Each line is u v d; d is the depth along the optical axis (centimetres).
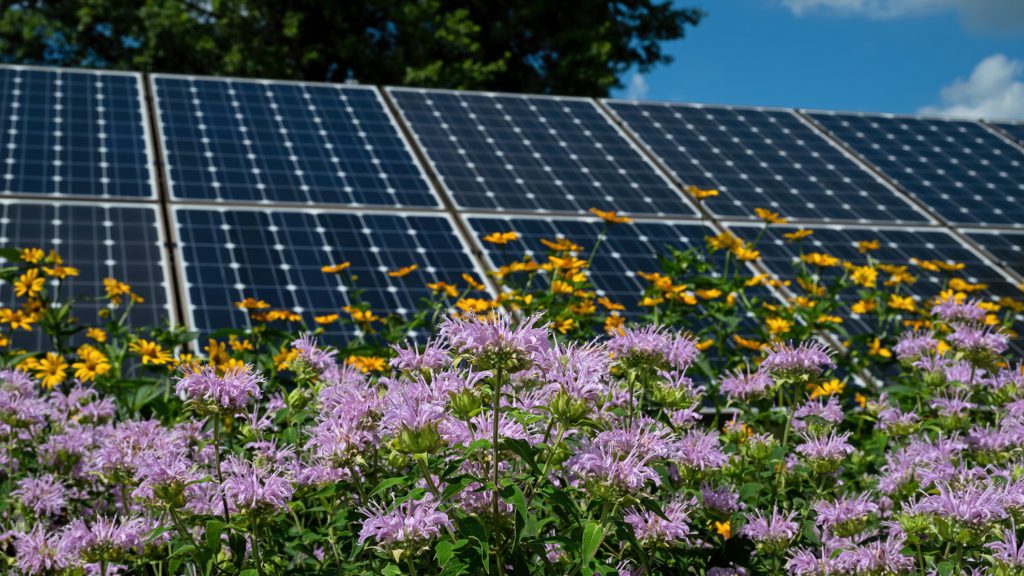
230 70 3162
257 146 1186
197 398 374
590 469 332
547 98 1505
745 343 787
